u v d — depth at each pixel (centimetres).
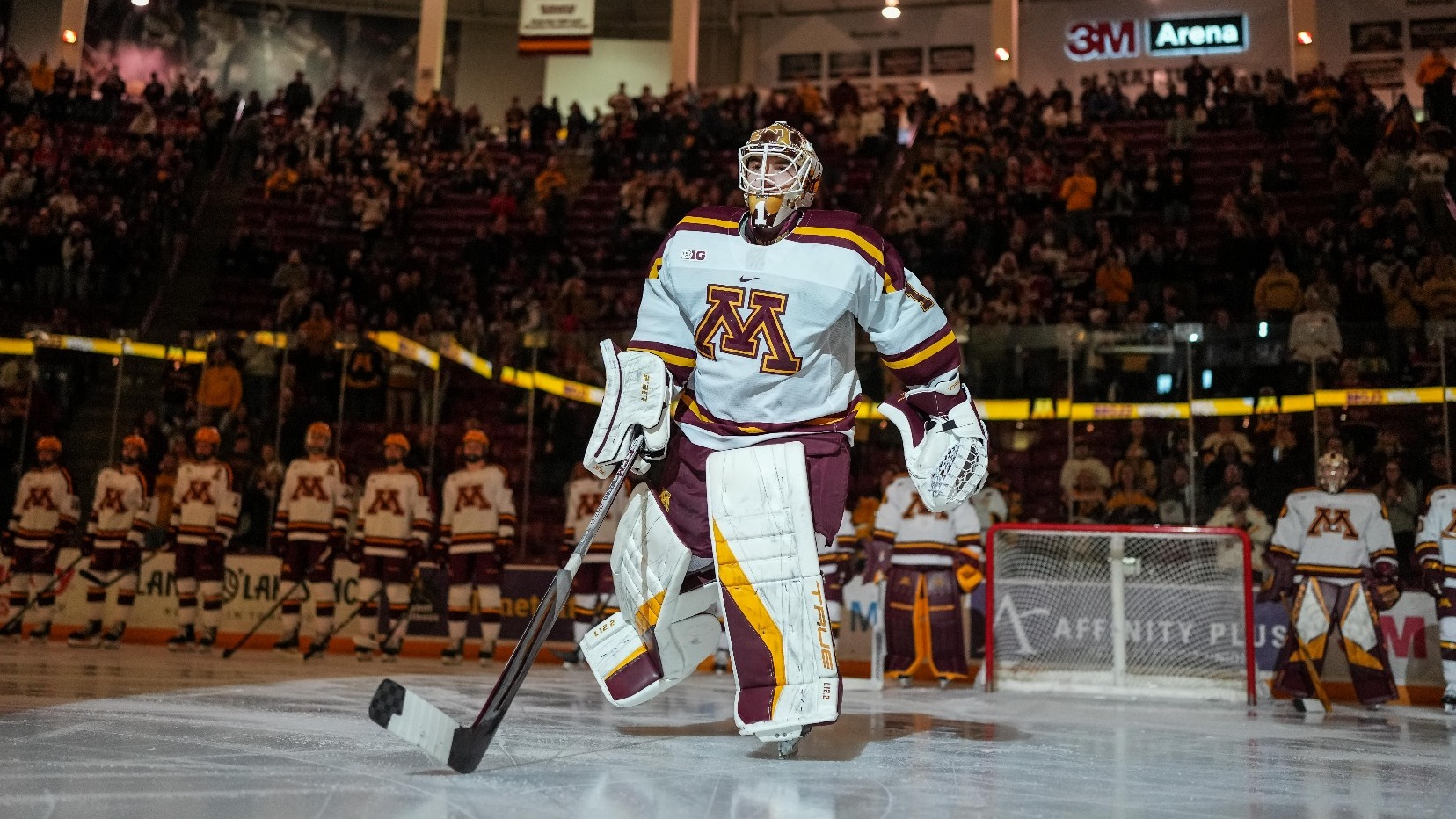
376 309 1449
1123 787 273
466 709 429
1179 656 721
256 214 1764
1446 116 1554
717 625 334
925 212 1488
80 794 222
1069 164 1677
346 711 396
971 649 880
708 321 317
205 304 1552
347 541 960
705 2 2461
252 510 1019
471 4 2489
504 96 2512
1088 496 880
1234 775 308
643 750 311
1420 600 809
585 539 292
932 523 798
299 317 1473
